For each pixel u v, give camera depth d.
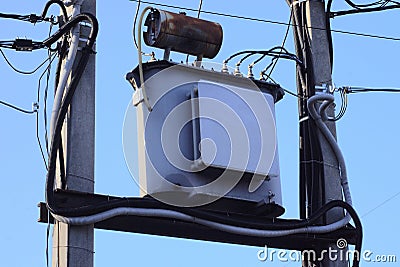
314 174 11.94
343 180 11.91
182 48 11.23
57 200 10.16
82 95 10.70
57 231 10.16
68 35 10.88
